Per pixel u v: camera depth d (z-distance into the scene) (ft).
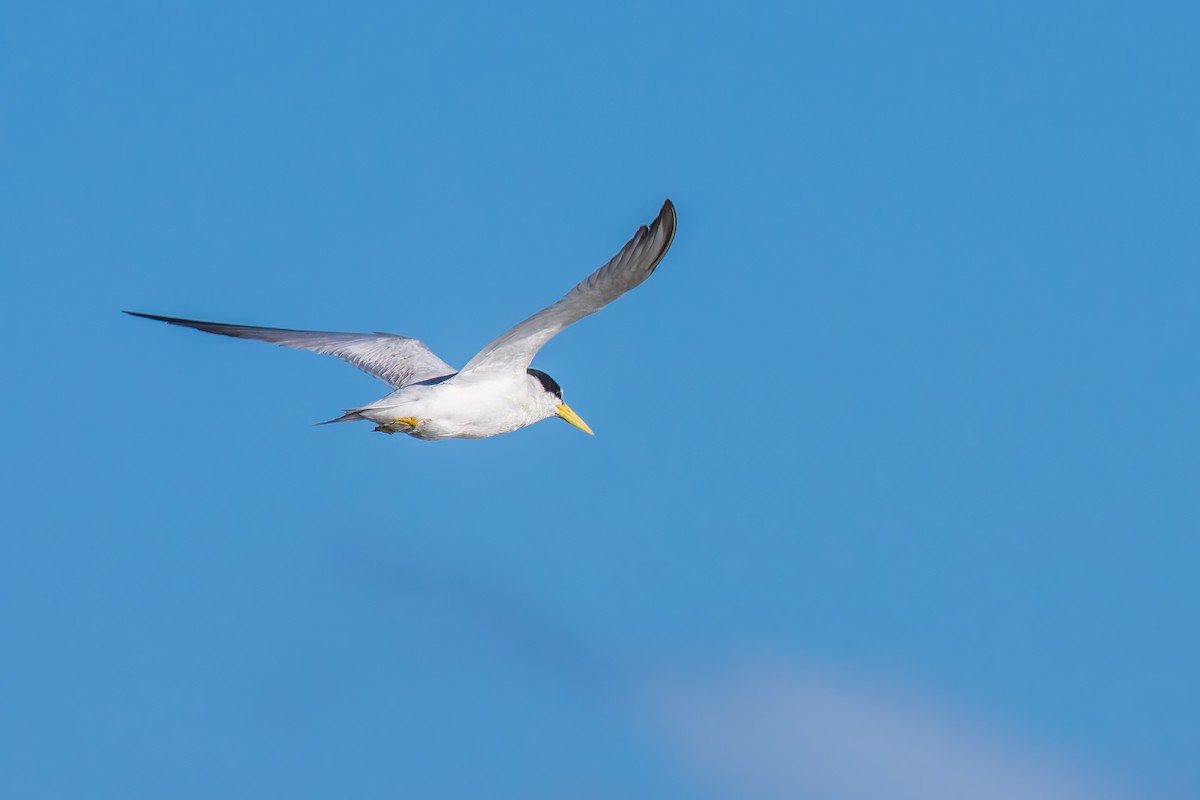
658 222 40.57
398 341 60.18
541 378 55.36
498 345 48.98
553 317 46.11
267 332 60.70
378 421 49.70
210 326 61.26
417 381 56.54
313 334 60.90
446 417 49.88
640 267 41.88
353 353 59.62
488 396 50.19
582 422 55.47
